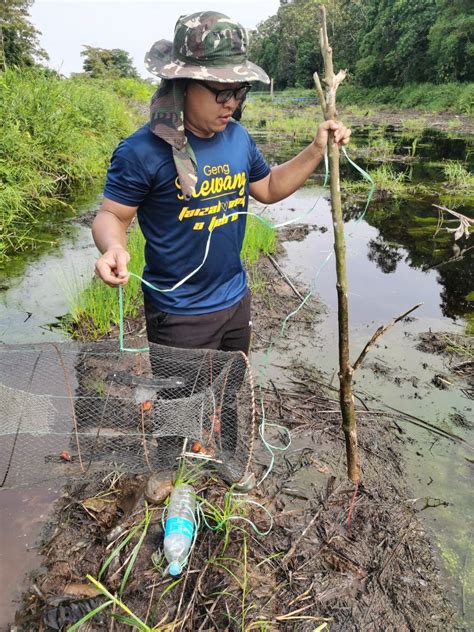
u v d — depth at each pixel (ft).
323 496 8.39
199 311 7.08
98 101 42.73
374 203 28.35
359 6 144.66
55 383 9.17
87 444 7.93
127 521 7.63
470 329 14.16
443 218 25.31
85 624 6.29
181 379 7.65
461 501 8.36
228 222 6.79
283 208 27.68
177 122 5.75
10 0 112.27
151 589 6.72
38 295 15.58
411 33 105.81
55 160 29.48
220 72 5.54
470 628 6.43
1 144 25.23
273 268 18.37
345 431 7.96
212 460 7.52
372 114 97.25
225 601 6.59
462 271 18.65
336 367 12.23
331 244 21.57
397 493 8.50
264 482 8.65
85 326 13.69
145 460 7.84
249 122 79.15
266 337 13.55
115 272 5.78
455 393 11.24
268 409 10.53
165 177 6.12
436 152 45.34
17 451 7.91
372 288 17.07
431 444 9.67
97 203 27.14
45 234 21.68
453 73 98.48
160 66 5.72
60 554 7.20
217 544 7.37
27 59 115.03
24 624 6.30
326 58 6.25
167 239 6.62
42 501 8.02
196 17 5.52
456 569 7.20
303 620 6.44
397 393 11.21
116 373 8.01
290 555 7.30
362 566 7.21
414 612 6.62
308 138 57.06
